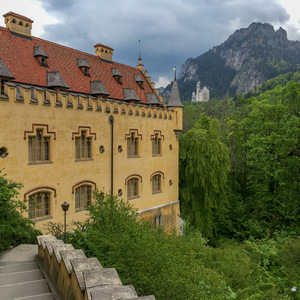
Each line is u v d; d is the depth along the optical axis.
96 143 25.34
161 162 33.22
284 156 37.09
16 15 24.83
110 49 33.69
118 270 10.67
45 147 21.66
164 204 33.59
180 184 37.03
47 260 10.23
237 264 22.61
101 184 25.92
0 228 13.68
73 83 26.47
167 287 9.90
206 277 13.90
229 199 44.41
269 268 27.61
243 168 51.75
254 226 38.00
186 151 36.09
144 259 10.56
